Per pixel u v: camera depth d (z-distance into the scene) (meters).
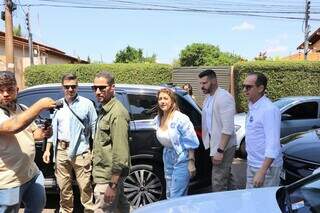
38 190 4.17
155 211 3.32
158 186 6.37
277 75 18.81
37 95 6.48
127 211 4.77
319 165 5.29
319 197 3.22
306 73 18.73
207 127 5.75
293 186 3.54
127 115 4.44
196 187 6.30
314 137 6.35
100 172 4.52
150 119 6.35
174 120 4.84
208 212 3.13
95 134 4.60
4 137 3.77
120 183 4.48
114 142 4.34
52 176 6.27
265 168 4.38
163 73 20.00
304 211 3.07
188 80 20.70
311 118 10.95
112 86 4.43
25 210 4.21
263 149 4.53
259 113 4.50
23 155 3.88
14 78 3.85
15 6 17.94
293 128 10.76
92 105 5.71
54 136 5.65
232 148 5.62
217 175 5.62
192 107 6.41
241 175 8.72
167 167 5.05
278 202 3.24
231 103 5.48
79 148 5.59
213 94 5.67
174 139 4.84
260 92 4.52
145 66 19.89
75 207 6.46
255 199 3.30
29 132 4.01
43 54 30.50
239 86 19.31
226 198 3.39
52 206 6.59
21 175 3.89
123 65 19.92
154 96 6.41
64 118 5.57
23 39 30.70
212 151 5.63
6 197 3.81
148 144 6.27
